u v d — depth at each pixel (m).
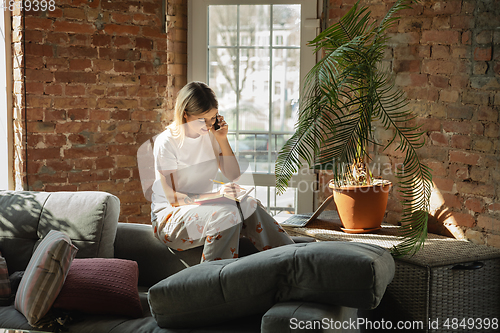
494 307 2.52
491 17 2.55
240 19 3.47
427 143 2.89
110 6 3.24
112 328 1.84
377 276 1.51
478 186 2.67
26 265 2.36
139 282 2.43
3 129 3.18
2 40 3.11
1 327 1.89
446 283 2.36
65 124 3.20
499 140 2.55
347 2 3.18
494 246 2.61
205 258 2.15
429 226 2.94
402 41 2.95
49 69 3.12
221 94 3.56
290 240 2.28
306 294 1.59
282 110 3.46
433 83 2.83
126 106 3.36
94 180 3.31
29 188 3.14
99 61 3.24
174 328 1.75
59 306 1.95
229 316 1.69
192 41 3.53
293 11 3.37
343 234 2.78
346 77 2.55
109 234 2.42
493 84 2.56
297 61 3.39
